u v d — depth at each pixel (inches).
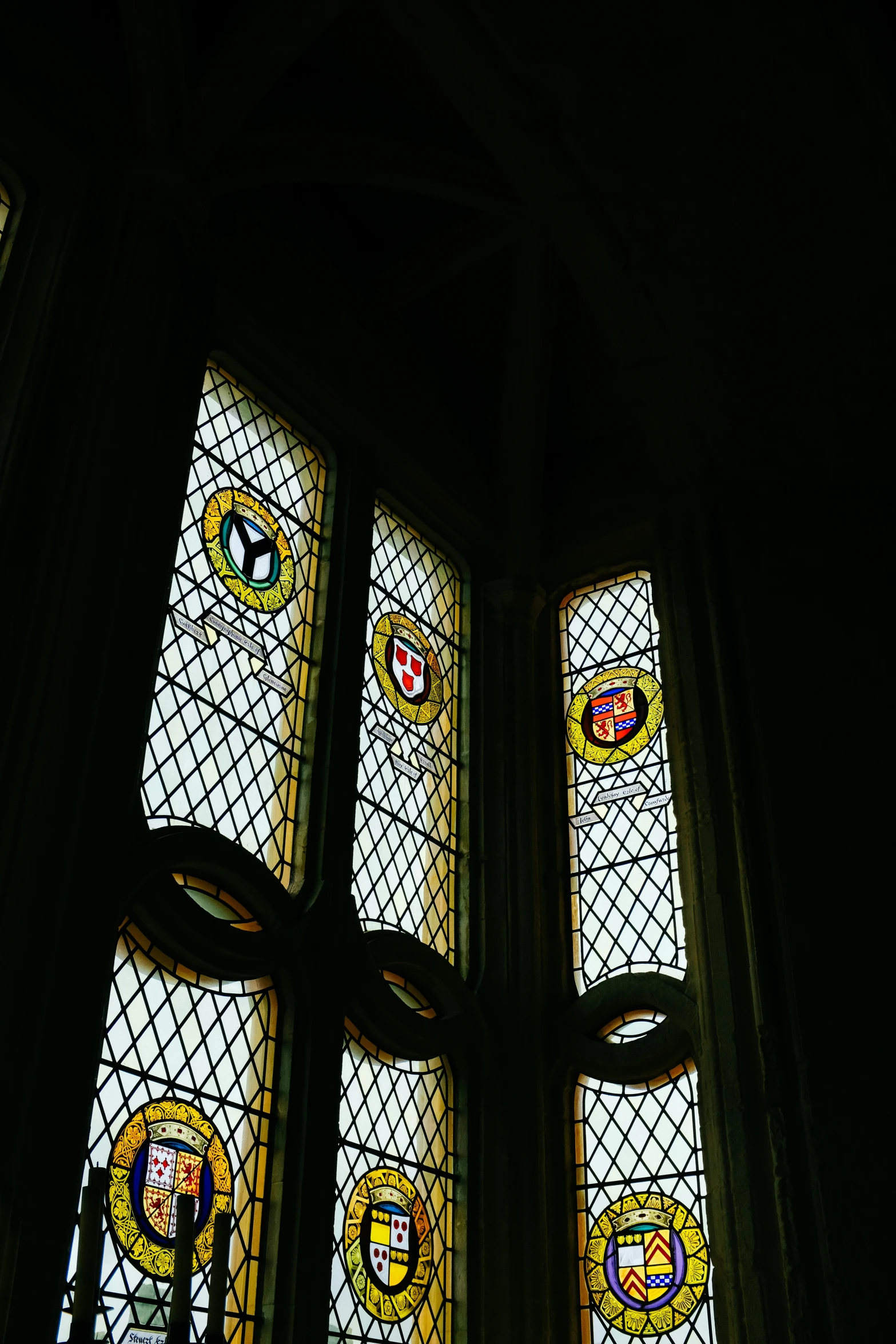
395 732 268.1
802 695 251.1
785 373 263.1
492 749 290.7
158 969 194.2
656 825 273.3
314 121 258.2
